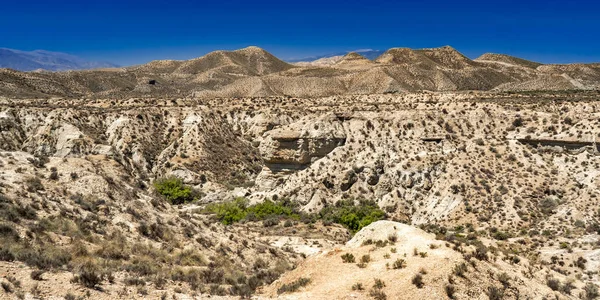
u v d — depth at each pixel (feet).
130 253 87.25
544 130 220.84
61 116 295.69
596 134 202.18
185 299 66.85
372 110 289.94
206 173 281.13
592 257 127.85
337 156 239.09
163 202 129.39
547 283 77.61
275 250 132.36
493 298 67.00
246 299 71.00
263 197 233.14
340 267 78.28
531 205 183.01
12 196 88.58
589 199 174.60
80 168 114.62
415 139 238.27
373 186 224.12
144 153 294.05
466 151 220.23
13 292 56.65
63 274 65.41
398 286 67.05
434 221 191.01
